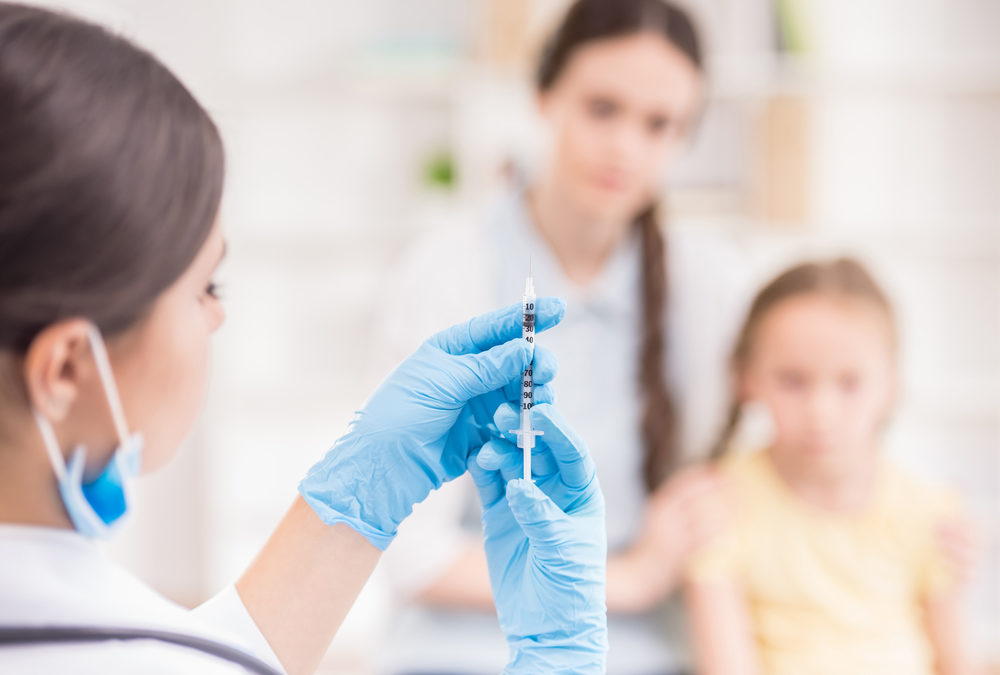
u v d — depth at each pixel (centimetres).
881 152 273
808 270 133
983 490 274
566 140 132
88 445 49
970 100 270
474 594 129
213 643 49
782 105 243
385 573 135
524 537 71
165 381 51
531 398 62
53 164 43
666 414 141
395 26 271
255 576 63
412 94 270
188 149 48
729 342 147
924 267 277
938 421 278
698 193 263
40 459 48
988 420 277
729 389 143
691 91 133
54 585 47
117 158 44
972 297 278
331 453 64
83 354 47
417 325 137
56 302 44
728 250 159
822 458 131
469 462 69
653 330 141
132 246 45
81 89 44
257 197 276
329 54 272
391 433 63
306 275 282
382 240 274
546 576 65
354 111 275
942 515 133
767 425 198
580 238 140
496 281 141
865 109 271
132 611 48
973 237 263
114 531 53
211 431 268
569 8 134
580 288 143
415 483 64
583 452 64
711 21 257
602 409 143
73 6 170
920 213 274
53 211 43
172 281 48
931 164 273
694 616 128
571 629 66
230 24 269
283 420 288
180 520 285
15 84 43
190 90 52
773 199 246
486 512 71
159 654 47
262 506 289
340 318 284
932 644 132
